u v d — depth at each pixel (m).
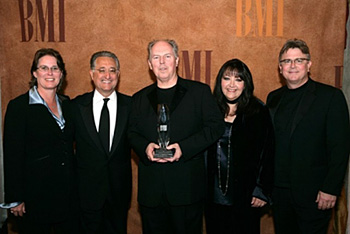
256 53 2.65
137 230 2.87
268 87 2.69
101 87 2.01
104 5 2.65
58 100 1.99
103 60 2.01
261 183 1.89
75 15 2.67
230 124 1.96
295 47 1.90
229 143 1.94
